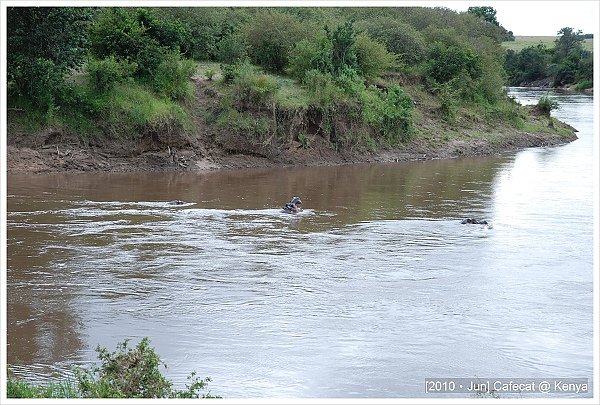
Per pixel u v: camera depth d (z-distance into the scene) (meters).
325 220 27.02
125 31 41.38
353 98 45.53
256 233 24.61
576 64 109.19
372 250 22.67
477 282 19.53
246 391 12.85
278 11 56.69
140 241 23.05
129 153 38.47
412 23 69.75
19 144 36.53
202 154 40.28
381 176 38.78
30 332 15.38
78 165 37.00
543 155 49.88
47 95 37.50
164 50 42.31
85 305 17.08
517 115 59.25
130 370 11.66
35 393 11.53
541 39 143.50
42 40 37.62
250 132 41.38
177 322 16.12
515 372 13.95
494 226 26.59
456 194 33.47
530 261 21.78
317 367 13.95
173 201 29.55
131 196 30.86
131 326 15.84
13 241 22.58
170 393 11.73
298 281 19.28
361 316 16.73
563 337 15.73
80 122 38.12
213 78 45.34
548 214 29.03
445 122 53.03
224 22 53.97
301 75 47.28
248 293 18.20
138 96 39.81
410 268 20.75
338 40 48.59
